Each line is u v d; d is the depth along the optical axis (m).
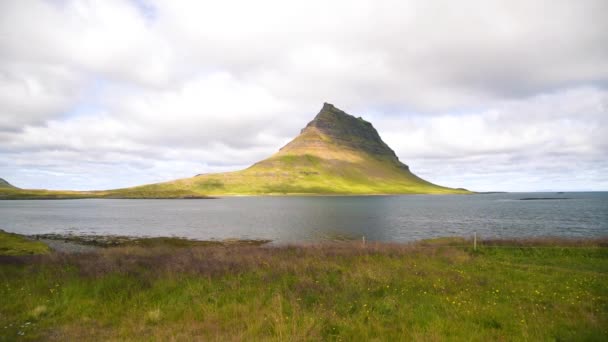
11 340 9.27
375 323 10.34
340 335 9.52
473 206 151.75
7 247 33.62
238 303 12.42
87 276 15.56
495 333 9.72
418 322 10.56
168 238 53.97
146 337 9.48
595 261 23.92
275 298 12.38
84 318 11.18
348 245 31.11
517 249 29.08
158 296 13.42
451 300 12.99
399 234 58.66
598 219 83.81
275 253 24.48
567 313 11.40
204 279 15.18
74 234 60.16
